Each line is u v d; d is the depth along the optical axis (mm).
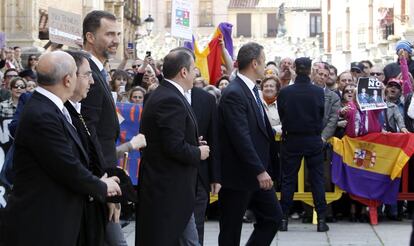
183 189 7906
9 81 12602
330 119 12789
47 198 6465
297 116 11727
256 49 9023
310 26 91875
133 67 19922
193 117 8109
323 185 11984
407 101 13375
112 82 15141
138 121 12984
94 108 7594
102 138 7762
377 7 46500
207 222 12961
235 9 93438
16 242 6484
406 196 12828
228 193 9055
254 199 9086
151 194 7883
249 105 8953
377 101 12750
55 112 6500
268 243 9062
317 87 11836
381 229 12289
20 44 23984
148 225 7887
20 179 6523
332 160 12883
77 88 7008
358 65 17266
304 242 11211
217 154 8906
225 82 14625
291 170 11914
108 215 7188
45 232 6445
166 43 52781
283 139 11977
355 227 12523
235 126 8805
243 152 8773
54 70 6531
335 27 62719
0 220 6660
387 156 12656
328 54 63750
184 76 8055
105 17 7859
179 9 17609
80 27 14016
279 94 11906
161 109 7859
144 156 8031
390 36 36875
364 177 12734
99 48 7852
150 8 88375
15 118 10906
